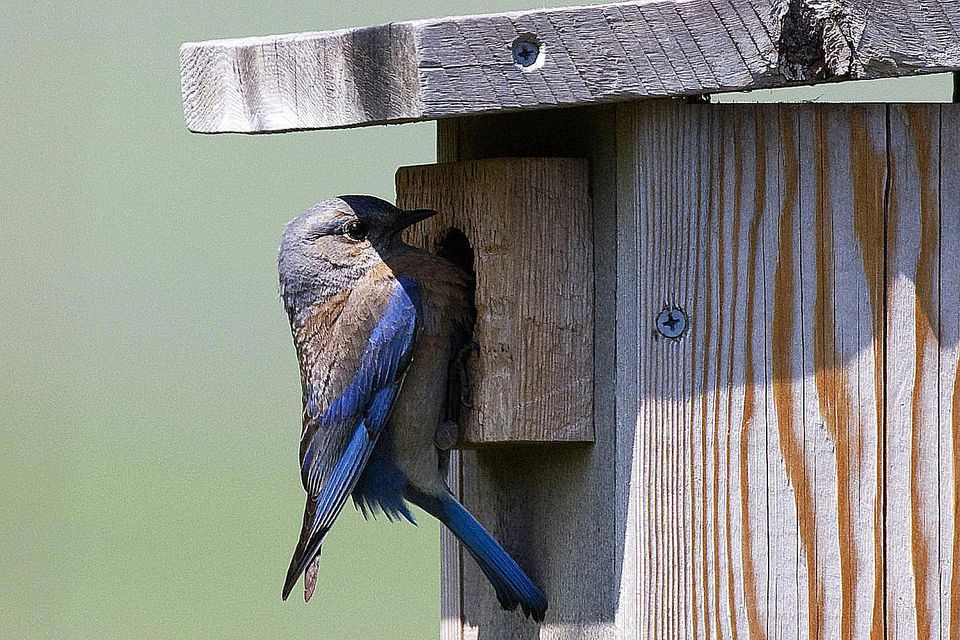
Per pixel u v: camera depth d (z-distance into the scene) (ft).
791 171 28.17
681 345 28.02
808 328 28.19
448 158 33.09
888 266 28.32
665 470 27.99
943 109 28.45
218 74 32.40
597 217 29.32
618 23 27.12
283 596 30.71
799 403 28.17
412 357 32.04
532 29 27.25
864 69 26.84
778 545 28.12
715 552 28.04
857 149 28.30
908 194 28.37
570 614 29.94
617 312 28.37
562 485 30.27
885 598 28.27
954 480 28.35
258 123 31.50
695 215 27.99
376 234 32.89
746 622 28.04
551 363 29.30
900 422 28.32
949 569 28.35
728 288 28.04
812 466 28.19
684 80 27.09
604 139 29.04
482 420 29.35
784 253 28.14
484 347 29.43
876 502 28.25
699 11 26.99
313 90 30.32
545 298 29.35
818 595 28.19
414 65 27.43
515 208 29.43
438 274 32.19
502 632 33.27
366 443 32.32
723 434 28.07
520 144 31.40
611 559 28.68
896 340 28.35
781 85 27.25
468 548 31.94
